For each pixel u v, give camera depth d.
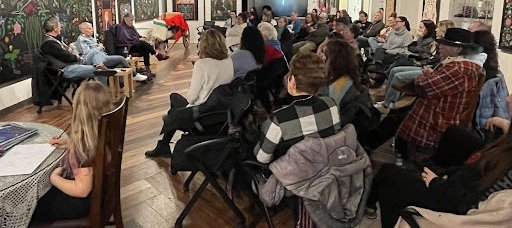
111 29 6.56
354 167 1.83
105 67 5.02
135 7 9.33
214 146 2.27
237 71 3.34
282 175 1.79
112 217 2.17
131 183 2.93
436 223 1.50
